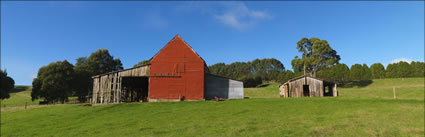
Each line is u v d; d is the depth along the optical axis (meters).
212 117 21.62
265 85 95.75
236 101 31.53
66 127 19.58
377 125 17.70
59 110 28.86
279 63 133.12
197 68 35.09
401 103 27.23
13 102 68.75
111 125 19.61
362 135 15.34
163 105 29.91
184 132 16.42
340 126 17.47
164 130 17.16
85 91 74.19
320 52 70.75
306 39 74.25
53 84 65.50
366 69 84.25
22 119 24.77
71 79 68.38
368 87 72.75
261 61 134.38
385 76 83.75
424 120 19.28
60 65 68.25
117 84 34.91
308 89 43.50
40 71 68.69
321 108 25.06
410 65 80.75
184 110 25.94
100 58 90.38
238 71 135.38
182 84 34.69
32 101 67.19
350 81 85.31
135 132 16.80
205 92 36.28
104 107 29.33
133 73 35.28
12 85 68.88
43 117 24.81
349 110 23.78
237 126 17.77
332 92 41.31
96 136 16.06
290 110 24.25
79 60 96.12
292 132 15.97
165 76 34.97
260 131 16.28
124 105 30.42
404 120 19.34
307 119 20.00
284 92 45.50
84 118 23.42
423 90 55.66
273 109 24.97
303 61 72.31
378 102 28.20
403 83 72.12
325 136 15.08
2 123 23.38
